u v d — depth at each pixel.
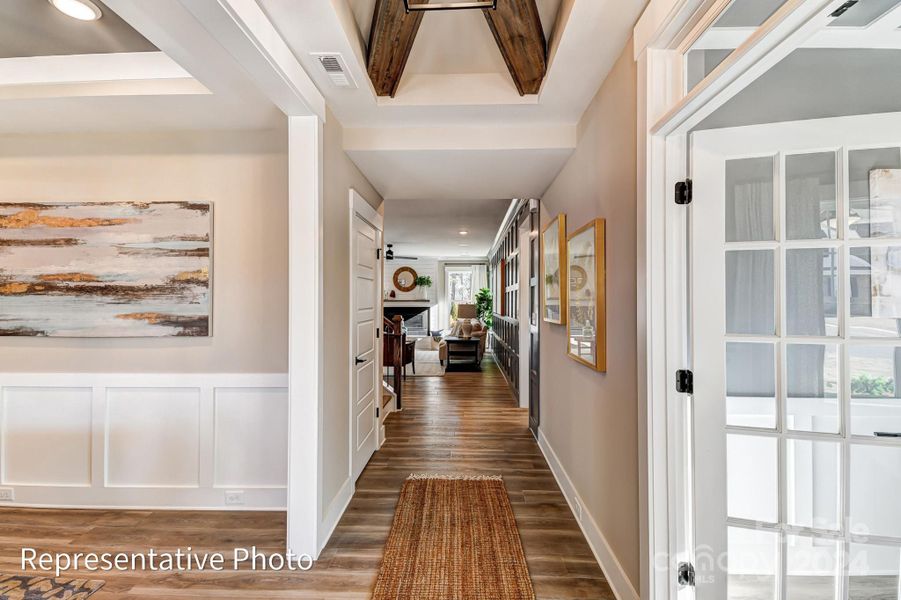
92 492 2.62
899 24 1.38
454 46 2.11
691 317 1.48
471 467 3.29
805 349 1.41
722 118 1.53
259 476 2.62
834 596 1.41
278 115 2.41
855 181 1.36
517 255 5.71
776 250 1.42
